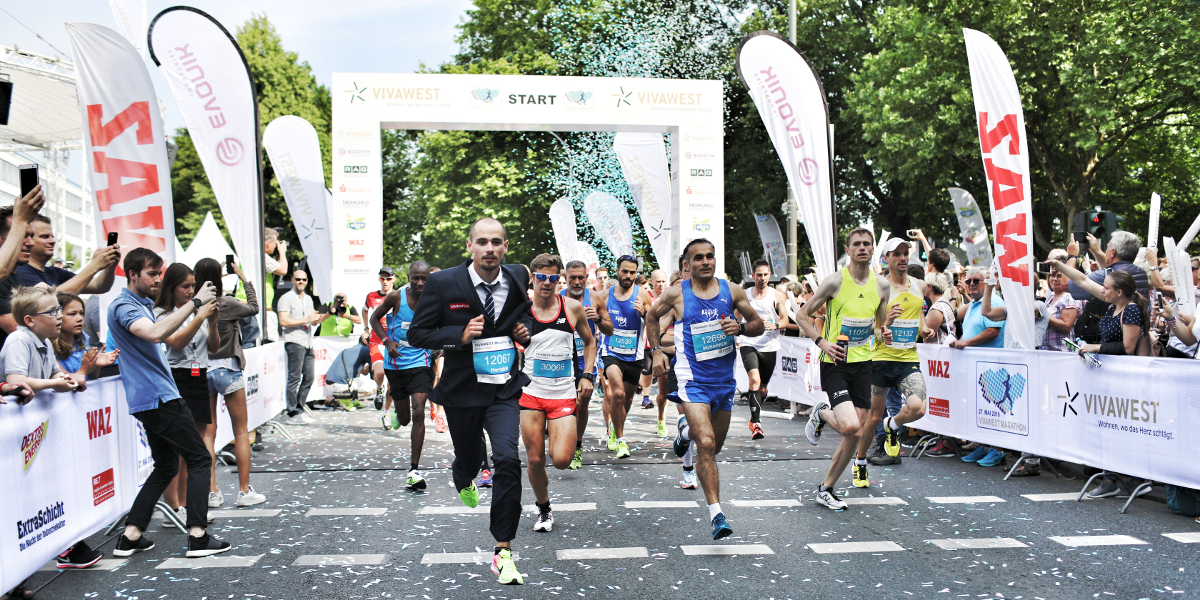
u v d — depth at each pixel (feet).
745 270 71.20
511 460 13.57
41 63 63.98
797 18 83.46
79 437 15.33
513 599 12.80
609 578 13.79
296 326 35.45
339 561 14.87
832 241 32.04
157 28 31.04
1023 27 61.87
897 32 69.00
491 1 89.51
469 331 13.60
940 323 27.22
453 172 89.25
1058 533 16.37
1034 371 21.57
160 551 15.62
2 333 15.60
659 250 52.80
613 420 25.66
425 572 14.21
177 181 113.80
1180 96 60.90
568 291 24.03
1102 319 20.24
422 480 21.22
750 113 85.20
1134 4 57.98
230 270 22.43
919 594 12.84
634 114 45.62
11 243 13.42
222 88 31.42
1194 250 78.69
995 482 21.57
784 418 35.42
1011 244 23.56
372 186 44.29
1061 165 69.21
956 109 64.59
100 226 22.39
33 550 13.42
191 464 15.35
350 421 35.40
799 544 15.75
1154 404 17.80
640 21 82.38
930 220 84.12
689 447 20.61
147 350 15.06
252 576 14.03
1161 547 15.30
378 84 44.01
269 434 31.17
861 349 19.47
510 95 44.62
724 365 17.22
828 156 32.07
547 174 82.07
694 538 16.30
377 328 22.54
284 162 46.65
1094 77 59.72
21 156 78.69
